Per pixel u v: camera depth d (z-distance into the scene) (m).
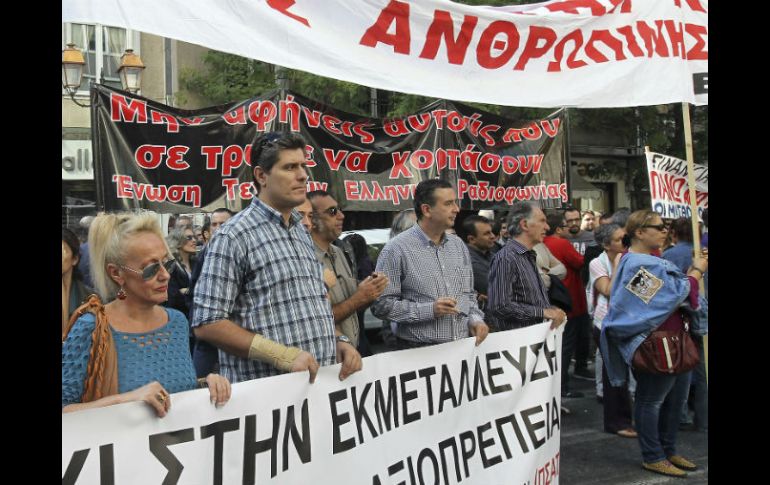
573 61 4.76
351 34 3.79
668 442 5.10
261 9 3.42
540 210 4.65
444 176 5.30
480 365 3.67
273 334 2.77
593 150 16.88
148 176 4.42
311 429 2.76
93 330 2.26
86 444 2.13
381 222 11.46
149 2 3.05
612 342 4.95
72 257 3.37
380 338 8.68
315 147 4.88
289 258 2.85
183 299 5.09
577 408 6.77
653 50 5.05
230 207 4.62
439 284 3.99
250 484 2.53
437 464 3.37
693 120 14.87
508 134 5.57
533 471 3.87
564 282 7.18
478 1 11.30
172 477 2.30
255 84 12.25
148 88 13.19
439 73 4.18
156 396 2.24
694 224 5.41
